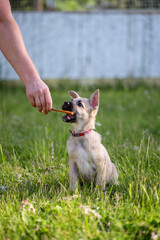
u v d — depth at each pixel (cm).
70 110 369
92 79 1200
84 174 382
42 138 531
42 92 260
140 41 1183
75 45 1197
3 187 354
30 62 264
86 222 251
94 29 1185
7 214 276
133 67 1195
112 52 1193
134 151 464
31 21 1185
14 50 261
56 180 383
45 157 449
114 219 262
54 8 1461
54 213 274
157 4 1227
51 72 1204
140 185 324
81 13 1180
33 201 305
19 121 707
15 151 494
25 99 961
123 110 797
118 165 407
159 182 342
